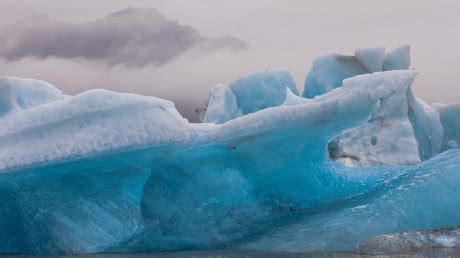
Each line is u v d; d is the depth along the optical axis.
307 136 36.91
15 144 33.84
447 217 36.69
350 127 38.47
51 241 34.84
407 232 34.47
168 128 34.50
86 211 35.28
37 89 38.75
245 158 37.34
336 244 34.16
